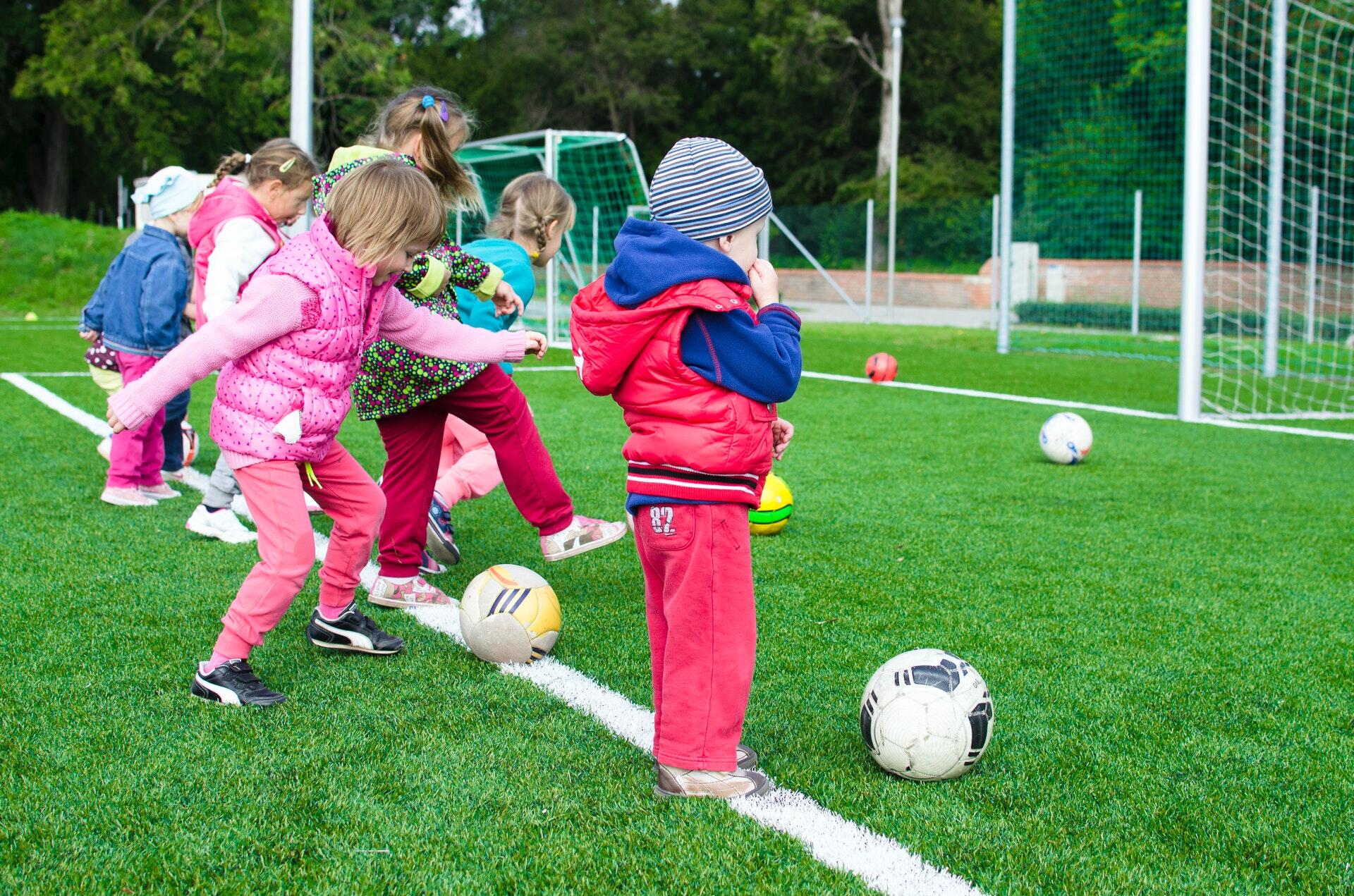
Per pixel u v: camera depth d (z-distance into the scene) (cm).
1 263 1994
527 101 4338
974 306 2580
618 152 1694
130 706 277
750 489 229
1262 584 409
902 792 238
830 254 2628
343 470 305
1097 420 843
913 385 1065
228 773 240
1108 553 450
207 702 280
